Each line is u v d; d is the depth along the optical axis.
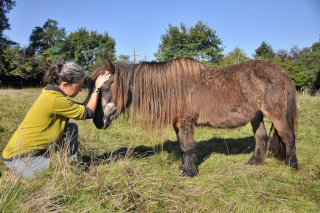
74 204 1.53
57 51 29.12
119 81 2.25
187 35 21.95
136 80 2.34
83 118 1.98
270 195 1.98
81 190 1.70
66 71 1.81
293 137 2.56
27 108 6.11
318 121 4.62
